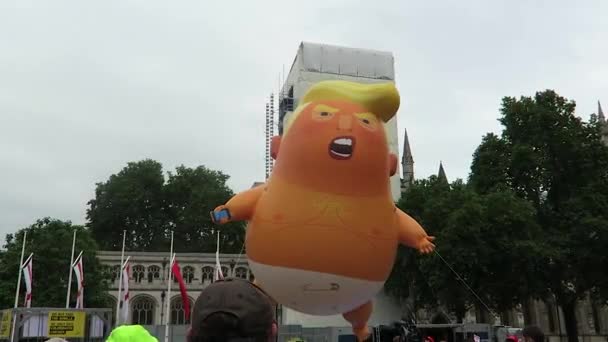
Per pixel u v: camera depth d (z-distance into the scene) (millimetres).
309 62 60781
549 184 46562
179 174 96562
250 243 13219
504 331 41875
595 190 42938
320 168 12250
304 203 12203
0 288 54375
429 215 47719
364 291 12719
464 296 43156
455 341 42125
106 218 91562
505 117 48000
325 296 12492
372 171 12406
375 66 62906
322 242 12023
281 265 12312
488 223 41125
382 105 12945
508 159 46688
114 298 72250
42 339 23781
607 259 41062
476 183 48156
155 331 36812
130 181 93500
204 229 89562
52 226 59938
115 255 74000
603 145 45344
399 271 50969
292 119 13328
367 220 12305
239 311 2855
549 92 47688
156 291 73812
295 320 54344
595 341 68812
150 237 93375
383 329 38906
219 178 99062
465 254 40312
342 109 12633
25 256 56281
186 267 75875
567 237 41719
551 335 71062
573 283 44000
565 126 45938
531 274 41438
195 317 2928
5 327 24781
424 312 65812
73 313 24719
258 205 13305
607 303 45625
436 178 57094
